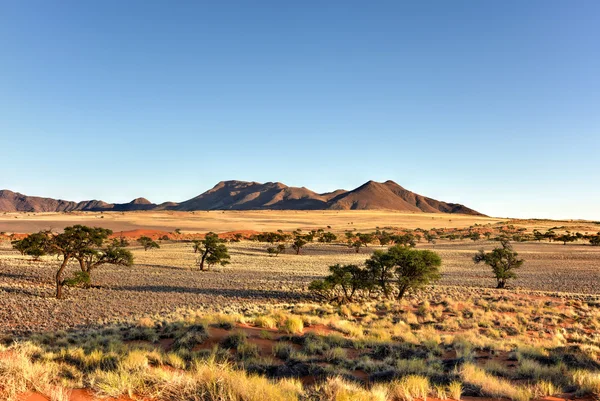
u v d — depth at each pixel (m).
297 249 105.25
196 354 12.98
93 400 7.13
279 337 16.86
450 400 9.05
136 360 10.60
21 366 7.76
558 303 34.72
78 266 63.03
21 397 6.80
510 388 9.77
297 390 8.70
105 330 19.52
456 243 136.75
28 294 38.00
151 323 20.98
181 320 21.00
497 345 17.17
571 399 9.25
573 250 109.19
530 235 157.12
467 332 21.44
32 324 25.17
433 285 51.91
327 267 73.62
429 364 12.72
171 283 50.44
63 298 36.81
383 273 39.91
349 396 8.06
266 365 11.94
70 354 12.27
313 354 14.31
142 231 154.38
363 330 21.44
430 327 23.06
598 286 53.66
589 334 22.58
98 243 45.66
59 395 6.90
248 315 27.12
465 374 10.98
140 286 47.41
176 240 133.25
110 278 53.09
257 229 193.00
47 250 42.53
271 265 76.19
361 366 12.59
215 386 7.92
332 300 39.00
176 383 8.10
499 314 27.81
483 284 55.78
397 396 9.05
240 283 51.72
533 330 23.59
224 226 198.88
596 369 12.77
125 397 7.42
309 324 21.91
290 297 41.69
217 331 17.20
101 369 10.11
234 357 13.09
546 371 11.93
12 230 156.00
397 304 32.69
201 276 58.41
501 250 53.59
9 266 58.56
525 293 42.88
